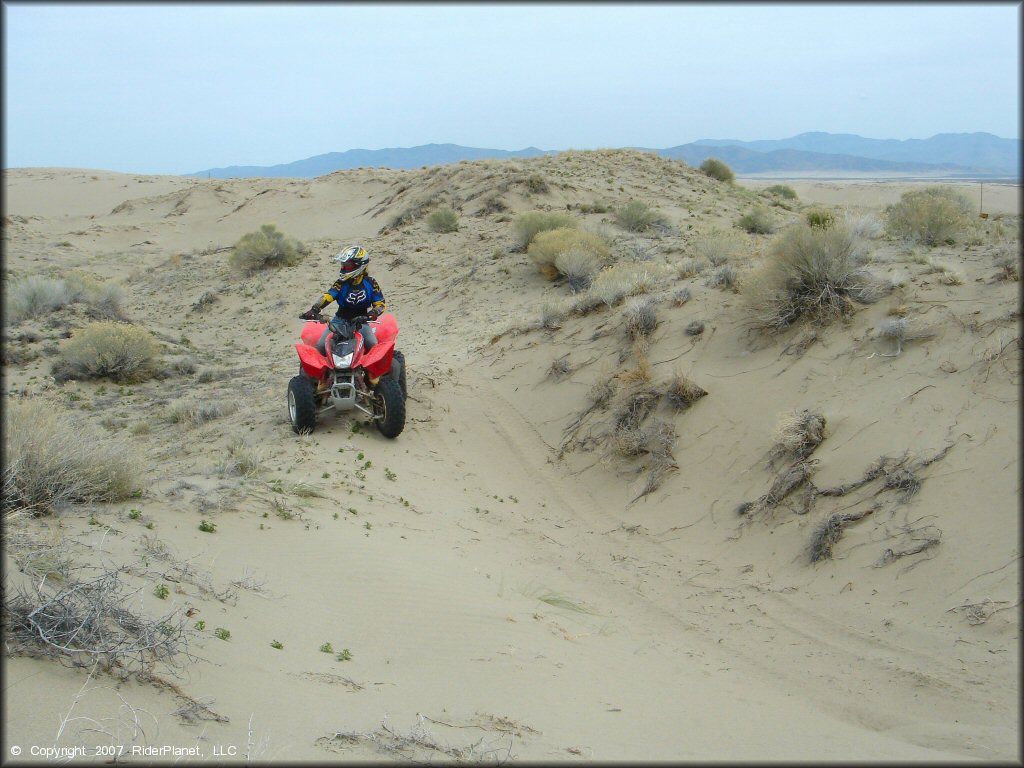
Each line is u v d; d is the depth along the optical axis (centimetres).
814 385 852
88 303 2127
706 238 1581
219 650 441
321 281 2548
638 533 778
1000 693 464
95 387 1491
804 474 729
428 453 976
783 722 451
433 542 725
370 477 866
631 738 411
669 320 1110
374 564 630
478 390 1208
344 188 4519
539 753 381
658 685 502
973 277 910
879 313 902
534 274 2059
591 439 973
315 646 488
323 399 1008
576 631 585
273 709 388
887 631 550
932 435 700
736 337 1006
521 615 590
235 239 3878
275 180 5003
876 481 683
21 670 360
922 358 804
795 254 985
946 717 453
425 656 503
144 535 585
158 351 1680
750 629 591
